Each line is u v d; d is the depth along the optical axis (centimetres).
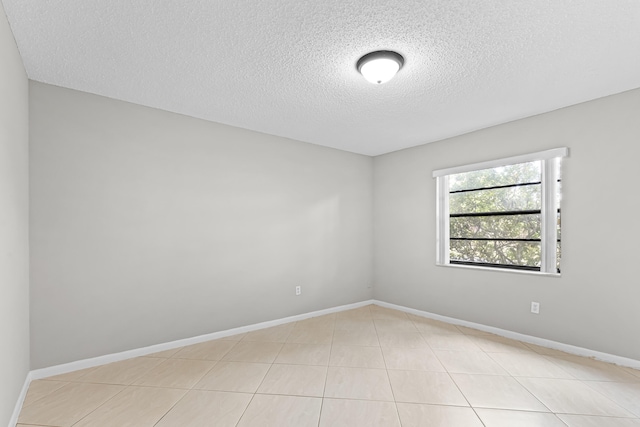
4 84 171
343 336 343
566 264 299
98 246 270
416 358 283
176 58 218
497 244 363
